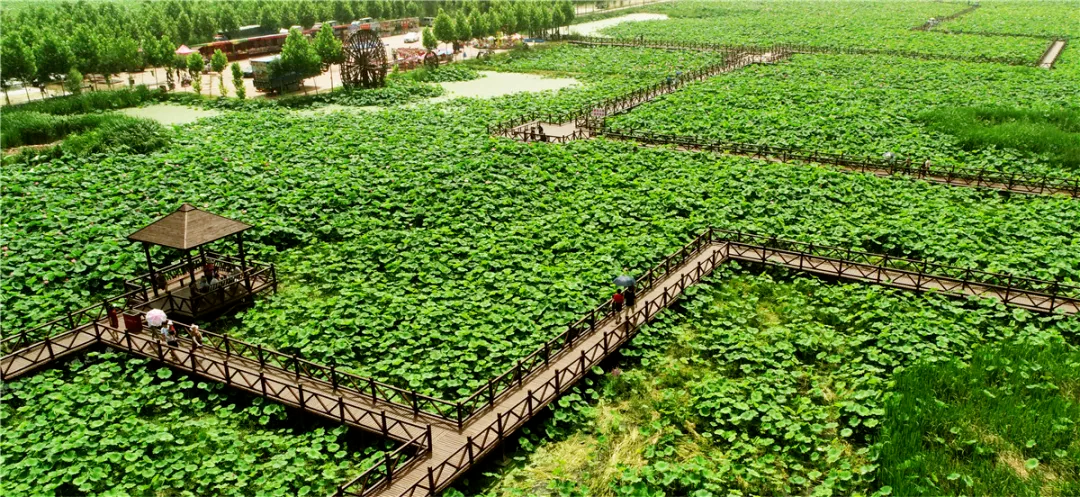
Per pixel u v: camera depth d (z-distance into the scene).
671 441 17.55
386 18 105.00
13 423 18.00
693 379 20.05
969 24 100.00
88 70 57.38
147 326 21.97
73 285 24.97
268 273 25.08
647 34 93.69
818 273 25.41
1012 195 32.19
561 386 18.88
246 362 20.33
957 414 17.61
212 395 19.16
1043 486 15.69
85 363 20.58
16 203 31.09
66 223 29.11
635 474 16.31
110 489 15.79
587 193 33.00
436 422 17.66
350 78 57.62
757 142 40.75
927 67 64.88
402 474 15.84
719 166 36.47
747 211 30.88
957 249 26.38
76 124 45.03
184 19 79.06
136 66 60.81
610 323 22.11
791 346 21.09
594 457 17.16
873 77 60.19
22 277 24.98
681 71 63.12
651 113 47.62
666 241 27.77
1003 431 17.11
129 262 26.34
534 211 31.30
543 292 24.20
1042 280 23.02
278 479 16.09
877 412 17.77
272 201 32.12
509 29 84.25
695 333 22.36
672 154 38.66
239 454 17.03
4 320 22.58
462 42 78.56
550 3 99.56
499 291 24.30
